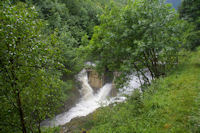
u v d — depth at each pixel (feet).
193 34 29.68
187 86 17.21
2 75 12.92
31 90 15.98
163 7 26.07
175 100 14.79
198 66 23.85
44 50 13.69
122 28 28.30
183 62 29.91
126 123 15.70
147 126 12.88
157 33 25.94
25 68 13.47
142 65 32.40
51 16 79.71
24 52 12.85
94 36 33.50
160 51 29.27
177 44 28.25
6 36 11.12
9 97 14.30
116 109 22.04
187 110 12.13
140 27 25.88
